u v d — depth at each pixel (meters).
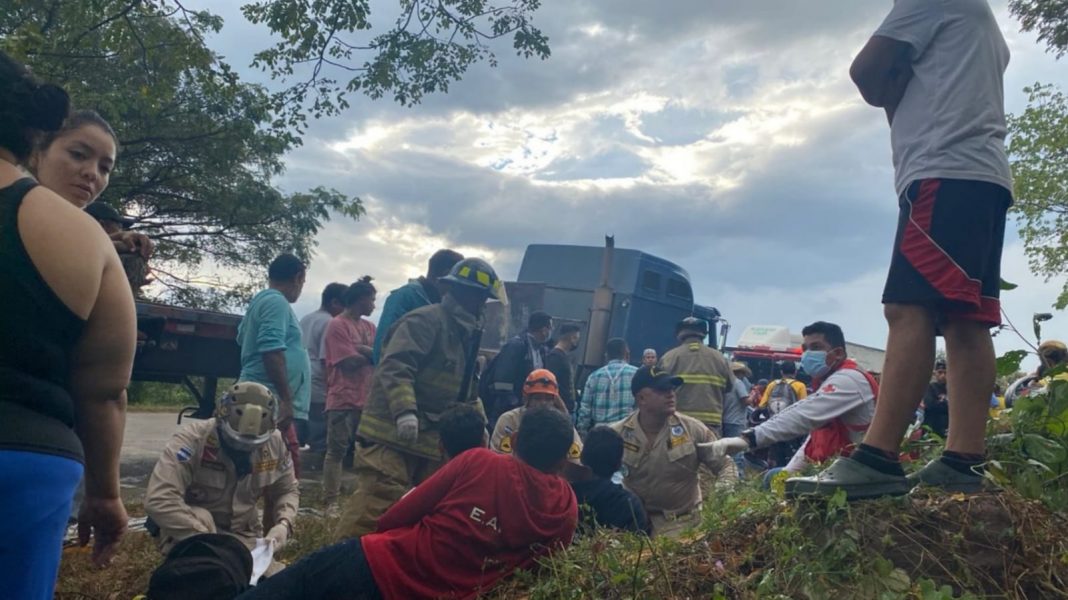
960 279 2.72
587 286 13.03
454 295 5.10
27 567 1.69
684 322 8.62
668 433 5.39
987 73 2.88
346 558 3.25
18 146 1.89
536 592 3.18
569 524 3.50
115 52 10.02
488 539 3.33
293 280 6.52
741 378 12.82
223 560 3.56
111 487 2.08
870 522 2.81
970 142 2.81
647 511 5.39
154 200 19.41
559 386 8.14
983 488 2.89
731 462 5.37
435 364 5.00
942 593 2.45
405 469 4.93
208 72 10.23
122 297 1.91
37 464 1.69
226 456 4.41
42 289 1.75
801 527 2.94
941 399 9.32
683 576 3.01
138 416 17.47
